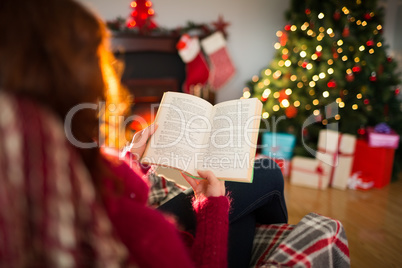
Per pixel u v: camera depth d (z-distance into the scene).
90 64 0.36
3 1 0.32
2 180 0.29
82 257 0.31
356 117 2.64
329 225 0.79
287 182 2.58
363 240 1.73
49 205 0.29
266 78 3.09
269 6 3.65
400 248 1.66
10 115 0.30
